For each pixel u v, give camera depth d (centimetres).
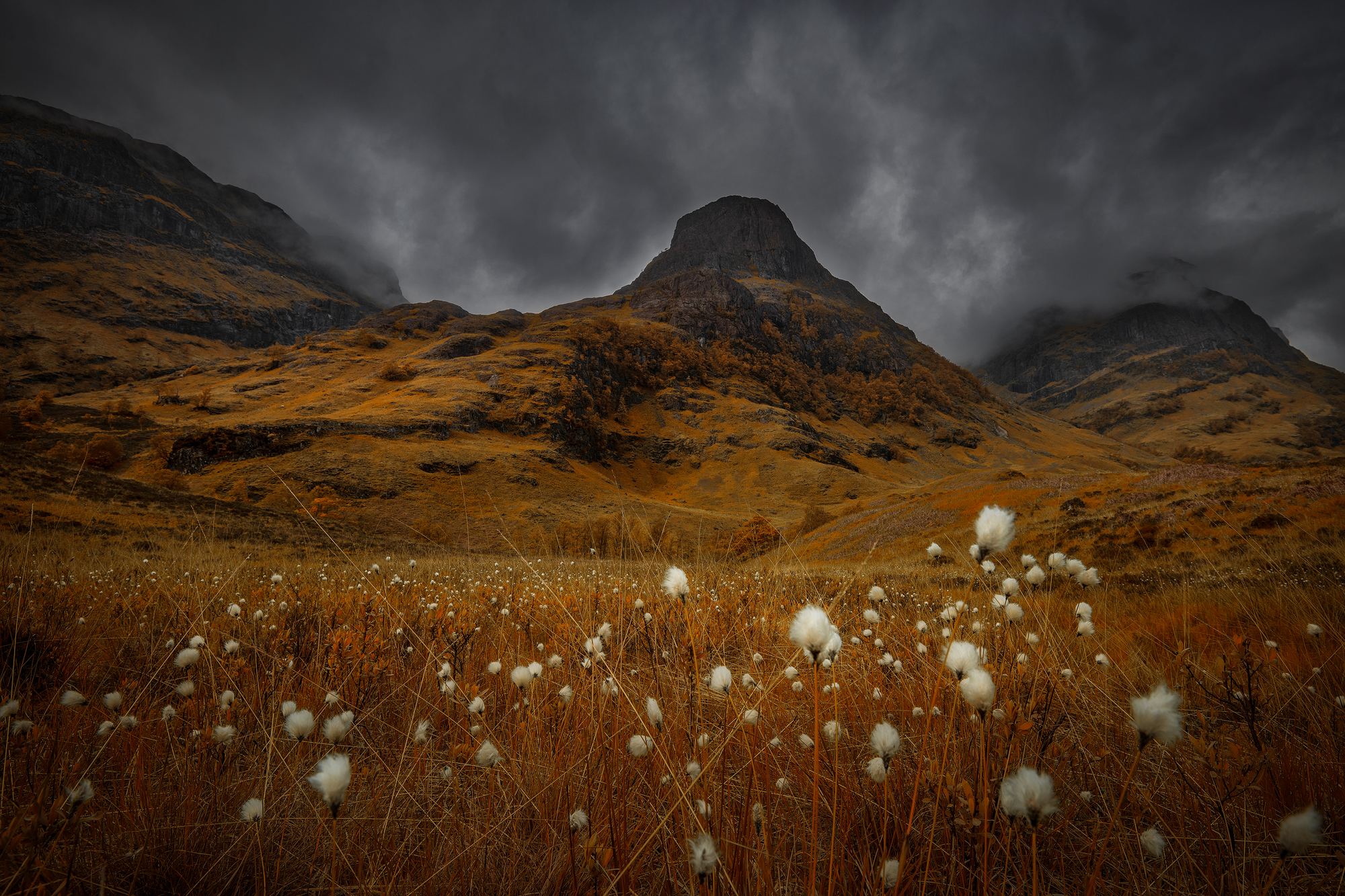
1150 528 1983
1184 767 193
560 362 15050
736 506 11431
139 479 7238
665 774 173
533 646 389
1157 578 1208
